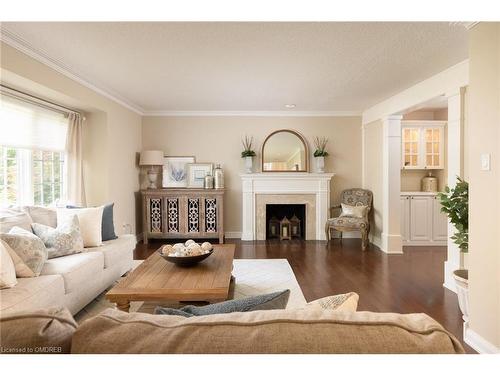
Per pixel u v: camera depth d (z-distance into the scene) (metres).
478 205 2.25
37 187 3.94
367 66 3.51
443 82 3.65
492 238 2.13
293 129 6.20
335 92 4.67
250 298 1.08
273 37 2.76
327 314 0.80
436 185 6.01
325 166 6.25
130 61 3.34
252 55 3.18
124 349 0.73
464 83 3.32
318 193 6.07
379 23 2.50
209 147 6.21
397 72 3.72
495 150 2.09
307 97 4.99
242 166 6.23
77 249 3.05
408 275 3.93
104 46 2.94
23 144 3.59
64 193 4.46
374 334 0.73
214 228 5.87
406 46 2.95
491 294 2.14
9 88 3.24
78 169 4.41
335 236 6.24
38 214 3.27
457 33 2.67
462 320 2.71
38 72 3.14
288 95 4.86
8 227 2.73
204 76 3.88
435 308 2.96
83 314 2.82
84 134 4.68
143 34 2.69
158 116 6.16
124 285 2.34
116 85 4.28
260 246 5.55
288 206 6.36
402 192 5.62
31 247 2.42
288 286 3.54
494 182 2.10
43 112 3.89
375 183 5.66
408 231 5.61
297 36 2.73
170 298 2.23
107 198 4.71
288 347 0.71
